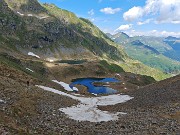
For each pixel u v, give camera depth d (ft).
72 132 109.81
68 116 149.48
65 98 223.71
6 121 94.68
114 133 113.39
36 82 292.20
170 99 196.65
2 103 116.78
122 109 189.67
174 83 248.11
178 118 144.05
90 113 166.91
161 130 117.91
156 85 274.98
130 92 292.40
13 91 161.07
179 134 111.04
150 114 156.35
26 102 144.46
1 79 188.44
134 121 137.49
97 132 115.75
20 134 84.64
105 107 207.10
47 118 127.44
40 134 94.73
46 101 175.01
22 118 110.63
